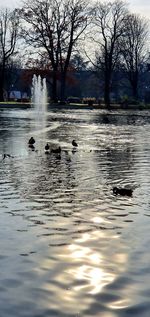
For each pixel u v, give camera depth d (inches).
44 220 343.0
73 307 200.5
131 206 388.2
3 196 425.7
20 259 258.8
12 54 3474.4
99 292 216.1
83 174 556.7
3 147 856.3
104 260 258.4
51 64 3383.4
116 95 5383.9
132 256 264.4
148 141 1055.6
